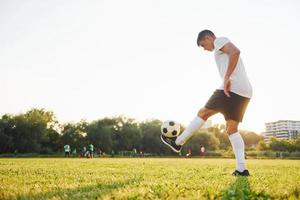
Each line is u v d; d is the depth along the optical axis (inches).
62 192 162.1
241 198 137.9
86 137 3868.1
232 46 234.5
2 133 3368.6
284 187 180.1
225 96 239.1
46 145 3823.8
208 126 247.1
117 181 217.6
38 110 3779.5
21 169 380.2
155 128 4128.9
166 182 205.8
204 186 182.9
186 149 3873.0
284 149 3727.9
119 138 4077.3
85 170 356.8
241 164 265.7
